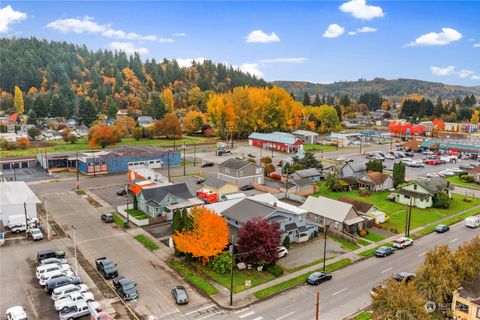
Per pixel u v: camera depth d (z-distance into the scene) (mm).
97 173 88312
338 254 47500
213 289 38094
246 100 147500
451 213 65188
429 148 128500
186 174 89250
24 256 44750
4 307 34219
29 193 59844
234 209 51688
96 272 41250
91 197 69562
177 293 35906
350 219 54750
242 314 34031
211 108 155000
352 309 34969
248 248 41719
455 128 189500
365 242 51625
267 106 152375
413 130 159250
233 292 37688
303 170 83688
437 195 68188
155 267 42719
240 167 78812
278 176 86562
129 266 42812
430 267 35031
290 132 157125
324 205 57688
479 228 57781
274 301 36344
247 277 40969
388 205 68812
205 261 42250
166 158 98125
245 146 134000
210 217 42094
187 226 44719
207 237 41188
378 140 153125
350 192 77000
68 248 47375
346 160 108125
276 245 41781
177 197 60562
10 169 93062
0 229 51688
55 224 55594
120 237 51125
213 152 119938
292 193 72188
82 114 171875
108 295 36625
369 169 85625
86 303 33656
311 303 36031
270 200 57344
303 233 51156
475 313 31281
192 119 162500
